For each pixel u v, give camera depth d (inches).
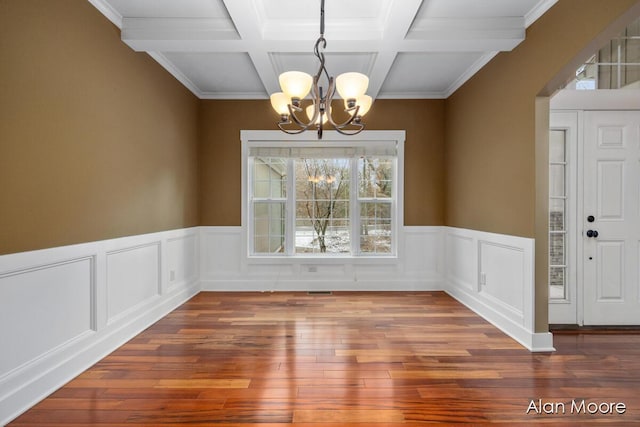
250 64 139.9
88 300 94.4
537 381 86.1
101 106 99.0
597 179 126.0
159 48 115.2
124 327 109.7
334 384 84.2
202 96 174.4
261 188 183.3
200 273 177.5
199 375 88.5
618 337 115.6
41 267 78.4
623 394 80.5
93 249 95.1
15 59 71.4
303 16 107.3
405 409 74.4
